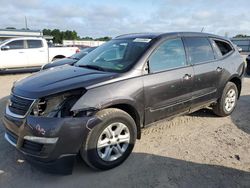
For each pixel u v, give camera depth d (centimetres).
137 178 338
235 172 353
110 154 355
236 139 455
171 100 424
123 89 357
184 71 442
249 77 1152
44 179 337
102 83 346
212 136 467
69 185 325
